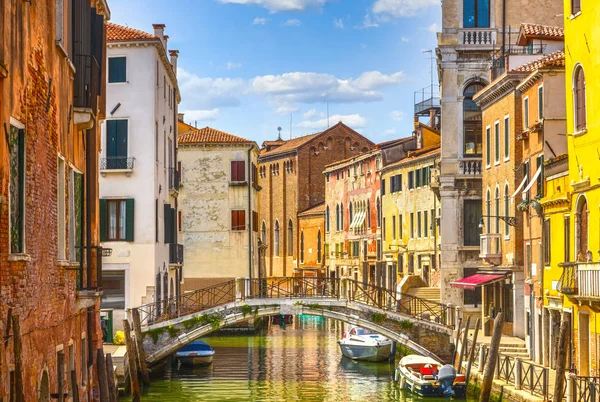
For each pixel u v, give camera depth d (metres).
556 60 37.09
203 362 47.75
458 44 51.88
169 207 52.19
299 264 101.50
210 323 42.84
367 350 49.81
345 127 102.75
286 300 43.31
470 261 52.34
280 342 61.16
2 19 15.90
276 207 106.00
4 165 16.11
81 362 25.42
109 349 39.59
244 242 70.12
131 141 46.91
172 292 54.38
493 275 45.66
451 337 42.22
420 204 67.25
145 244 46.53
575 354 31.16
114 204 46.88
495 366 33.72
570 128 31.78
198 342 48.75
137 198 46.72
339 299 43.19
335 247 91.44
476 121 52.25
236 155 70.44
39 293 19.12
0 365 15.81
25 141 17.80
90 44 24.31
